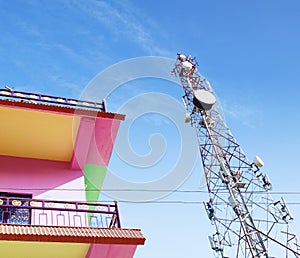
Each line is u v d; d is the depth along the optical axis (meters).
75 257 11.00
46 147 14.09
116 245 10.63
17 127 13.41
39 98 13.73
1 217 11.49
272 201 16.81
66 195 13.34
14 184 13.16
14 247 10.12
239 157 18.45
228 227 16.70
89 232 10.52
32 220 11.81
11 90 13.63
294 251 15.25
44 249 10.44
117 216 11.44
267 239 15.55
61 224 11.98
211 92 20.77
